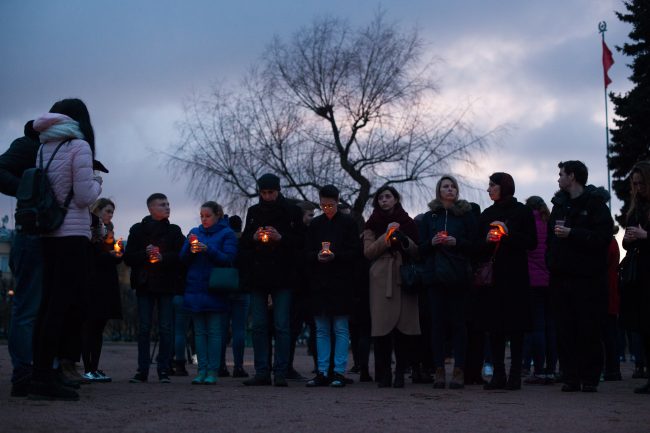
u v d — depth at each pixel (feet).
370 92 88.74
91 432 15.08
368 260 30.30
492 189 26.91
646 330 24.57
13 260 20.88
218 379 32.55
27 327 20.75
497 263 26.32
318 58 89.61
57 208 19.93
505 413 19.06
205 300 28.07
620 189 118.93
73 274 20.22
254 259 28.35
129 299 135.95
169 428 15.89
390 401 21.80
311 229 28.78
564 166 26.12
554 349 31.30
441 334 26.73
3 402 19.12
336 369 28.02
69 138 20.84
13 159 21.09
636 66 118.32
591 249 25.30
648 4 117.80
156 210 29.53
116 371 37.83
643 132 116.16
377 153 88.28
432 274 26.43
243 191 86.12
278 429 16.01
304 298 32.68
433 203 27.35
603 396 23.88
